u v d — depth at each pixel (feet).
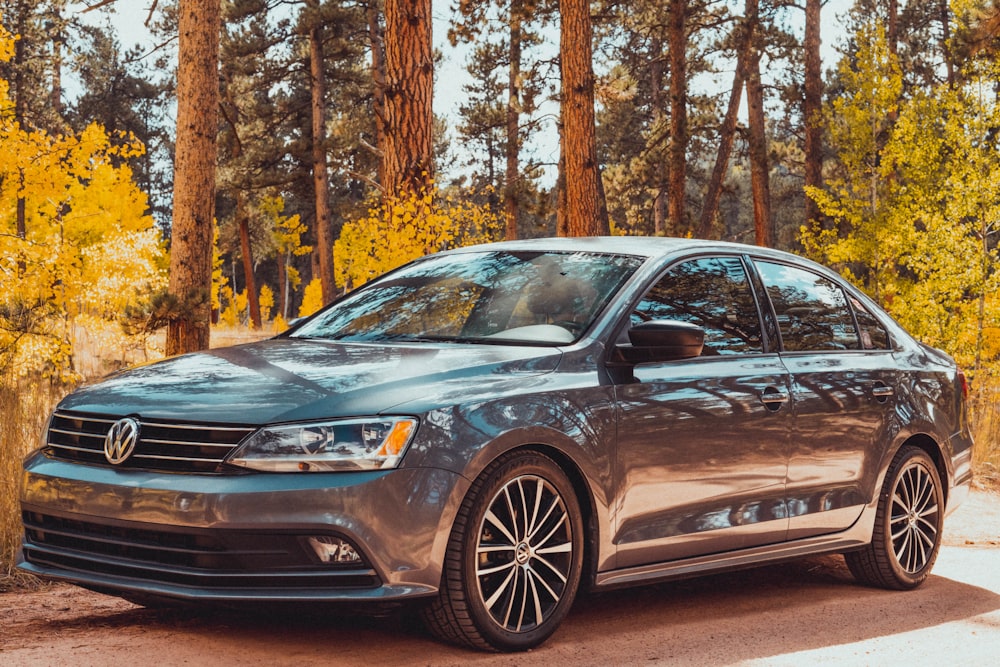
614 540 14.49
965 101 54.03
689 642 14.90
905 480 19.65
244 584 12.05
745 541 16.43
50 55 123.44
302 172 129.80
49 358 31.32
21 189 35.96
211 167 35.14
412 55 38.96
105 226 75.87
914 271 57.72
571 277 16.16
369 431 12.34
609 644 14.46
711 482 15.71
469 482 12.72
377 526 12.14
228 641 13.61
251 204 156.76
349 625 14.48
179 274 34.78
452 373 13.52
